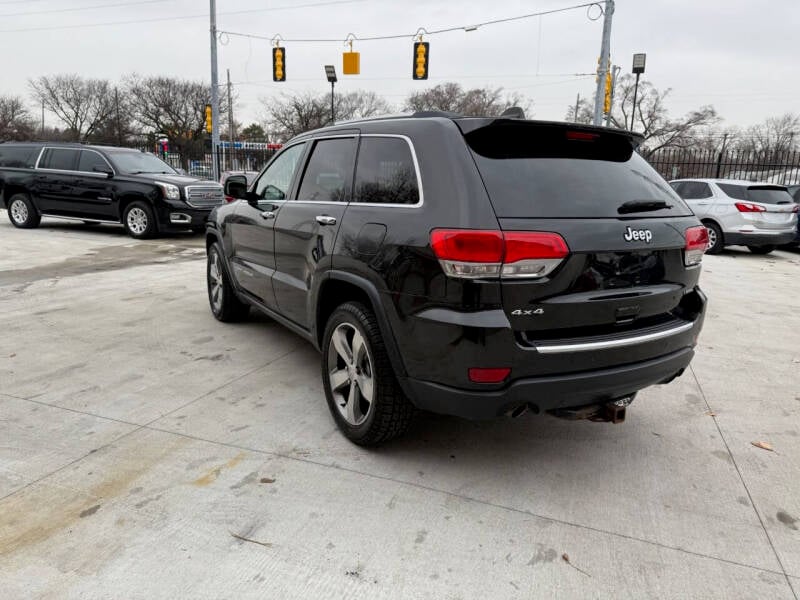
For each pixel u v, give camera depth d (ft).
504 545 7.86
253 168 100.48
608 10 61.11
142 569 7.18
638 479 9.68
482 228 7.87
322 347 11.34
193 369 14.10
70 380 13.21
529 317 8.07
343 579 7.13
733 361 16.11
